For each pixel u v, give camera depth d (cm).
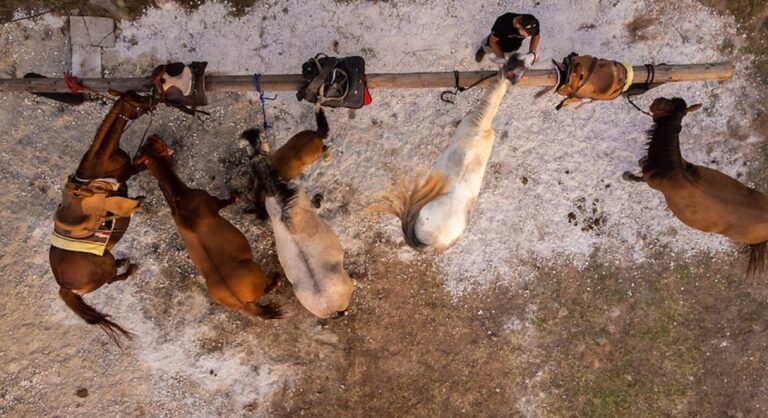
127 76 581
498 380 624
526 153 606
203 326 610
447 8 589
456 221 397
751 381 624
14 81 502
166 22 579
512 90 600
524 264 617
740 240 541
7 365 598
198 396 612
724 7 597
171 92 476
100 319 518
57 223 489
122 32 580
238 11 581
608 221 616
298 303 612
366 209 605
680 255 621
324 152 572
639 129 607
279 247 507
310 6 583
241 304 512
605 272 620
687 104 607
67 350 604
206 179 596
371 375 620
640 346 621
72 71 577
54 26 575
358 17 586
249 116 592
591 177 610
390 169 601
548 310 621
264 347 615
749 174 615
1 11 570
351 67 459
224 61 584
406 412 621
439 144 600
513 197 611
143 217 596
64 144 587
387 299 617
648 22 597
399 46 591
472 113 423
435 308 619
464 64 595
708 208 518
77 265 498
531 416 625
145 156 487
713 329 623
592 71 462
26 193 589
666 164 519
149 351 607
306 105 592
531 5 591
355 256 613
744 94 609
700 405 625
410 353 621
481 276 616
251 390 615
